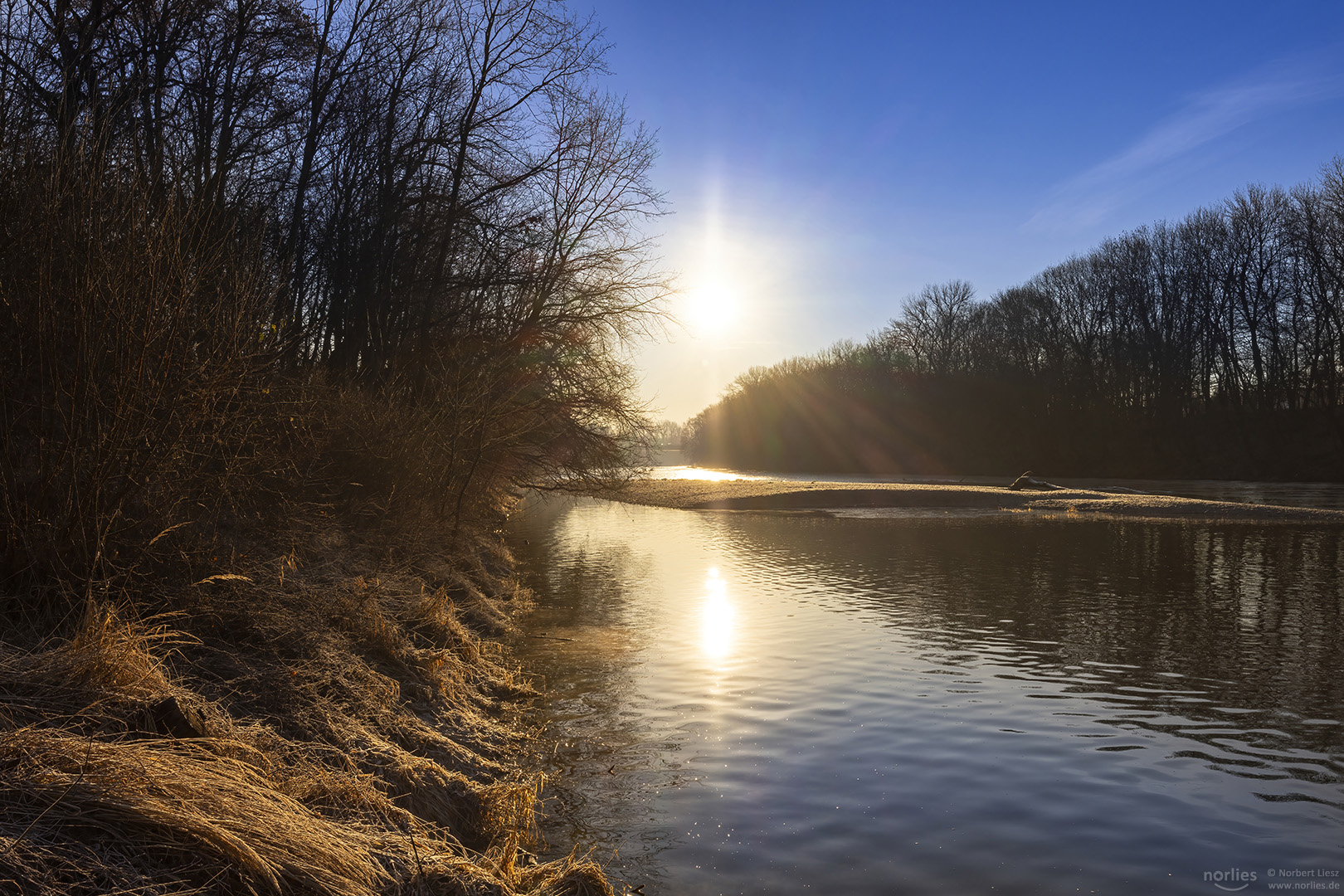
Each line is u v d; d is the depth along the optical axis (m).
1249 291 63.31
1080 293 75.50
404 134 18.20
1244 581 19.44
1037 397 78.75
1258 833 6.30
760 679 10.48
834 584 18.66
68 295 6.10
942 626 14.02
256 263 8.65
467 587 13.70
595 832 6.14
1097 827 6.38
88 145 6.87
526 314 19.72
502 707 9.09
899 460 90.56
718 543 27.39
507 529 30.22
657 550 25.36
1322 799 6.96
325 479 11.89
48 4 11.40
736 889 5.37
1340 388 58.66
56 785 3.50
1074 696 9.98
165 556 6.66
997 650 12.34
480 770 6.99
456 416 15.66
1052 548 26.03
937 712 9.27
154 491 6.63
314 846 3.87
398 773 5.73
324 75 16.91
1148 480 64.69
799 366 109.44
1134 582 19.31
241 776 4.25
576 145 19.61
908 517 38.03
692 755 7.80
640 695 9.72
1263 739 8.51
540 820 6.32
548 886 4.91
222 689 5.73
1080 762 7.79
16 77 7.91
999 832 6.27
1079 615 15.20
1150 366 70.62
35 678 4.46
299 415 10.51
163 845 3.46
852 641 12.73
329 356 17.11
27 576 5.71
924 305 91.25
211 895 3.36
